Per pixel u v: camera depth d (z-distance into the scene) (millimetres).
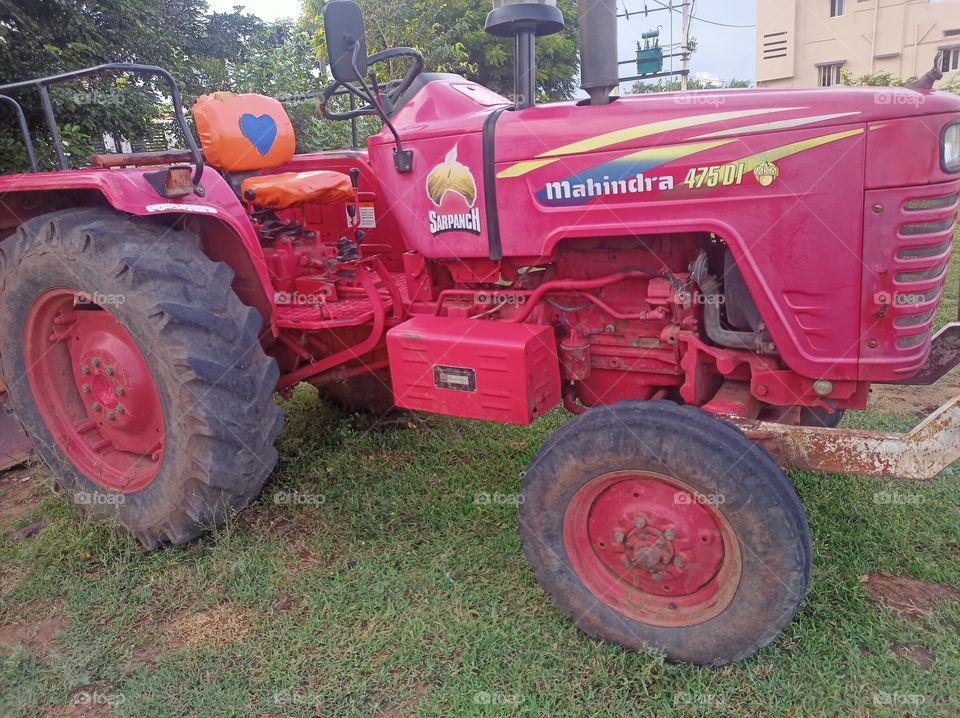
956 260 6602
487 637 2354
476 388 2467
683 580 2186
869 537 2775
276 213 3746
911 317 2033
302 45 9648
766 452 2068
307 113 8984
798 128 2000
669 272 2371
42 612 2633
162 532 2906
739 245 2123
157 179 2668
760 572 2014
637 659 2221
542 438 3887
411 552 2887
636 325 2557
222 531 2971
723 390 2436
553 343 2557
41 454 3279
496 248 2502
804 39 20625
